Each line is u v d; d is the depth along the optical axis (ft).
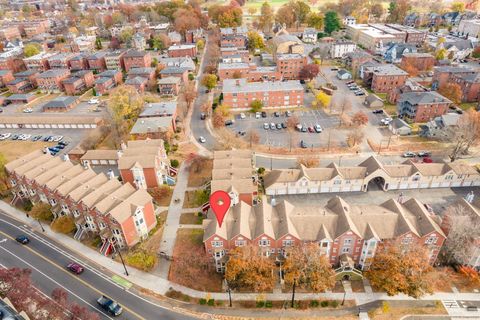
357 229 227.20
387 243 220.84
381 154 369.09
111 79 606.55
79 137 454.81
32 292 207.82
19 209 319.47
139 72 600.39
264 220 234.79
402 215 232.73
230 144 389.19
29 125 488.02
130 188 280.72
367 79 557.74
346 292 220.43
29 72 654.53
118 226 250.37
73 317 193.06
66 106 531.09
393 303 212.23
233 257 216.74
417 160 353.51
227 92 480.23
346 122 440.86
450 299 213.46
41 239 280.31
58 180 294.25
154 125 398.42
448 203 293.23
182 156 384.47
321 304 212.64
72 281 238.68
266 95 485.56
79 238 278.05
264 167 354.54
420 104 419.95
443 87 475.31
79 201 265.34
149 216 274.57
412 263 203.31
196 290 227.61
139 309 216.13
